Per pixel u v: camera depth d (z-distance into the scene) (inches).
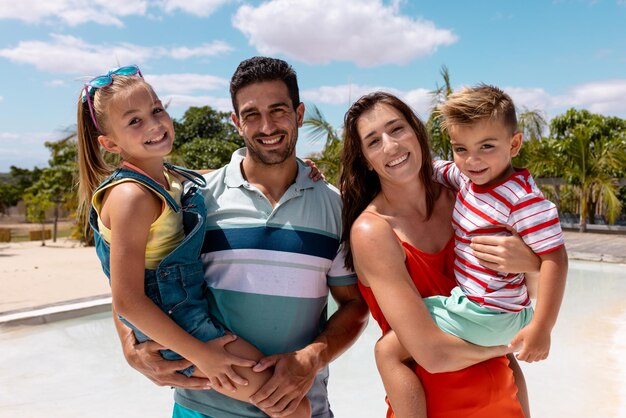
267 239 90.0
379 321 94.0
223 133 1072.8
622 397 201.5
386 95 91.1
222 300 90.4
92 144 89.3
